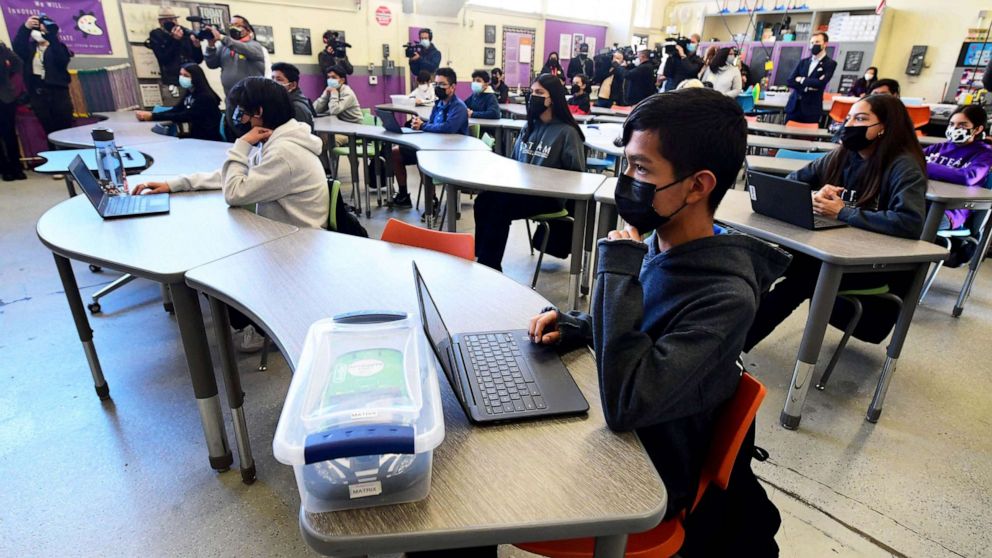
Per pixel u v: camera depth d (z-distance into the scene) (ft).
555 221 10.14
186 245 5.14
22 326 8.16
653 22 35.19
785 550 4.78
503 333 3.66
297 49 22.89
